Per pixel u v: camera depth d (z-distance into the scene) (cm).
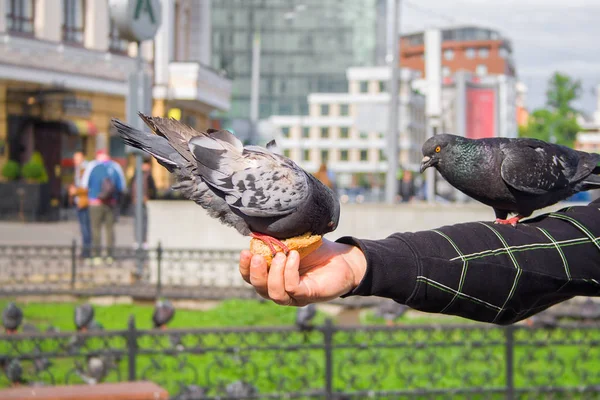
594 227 266
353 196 5831
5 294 1262
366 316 1178
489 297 252
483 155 371
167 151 251
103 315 1194
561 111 7488
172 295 1288
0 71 2847
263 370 877
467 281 249
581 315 1084
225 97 3884
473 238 258
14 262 1361
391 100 2134
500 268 253
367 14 9662
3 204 2753
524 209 377
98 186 1614
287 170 243
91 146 3306
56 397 523
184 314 1216
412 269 246
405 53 12181
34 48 2983
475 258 252
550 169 366
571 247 262
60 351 777
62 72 3100
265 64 9712
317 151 9400
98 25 3328
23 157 3078
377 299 1289
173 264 1420
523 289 255
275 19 9681
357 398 798
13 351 860
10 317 876
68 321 1134
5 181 2792
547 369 923
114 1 1408
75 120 3198
